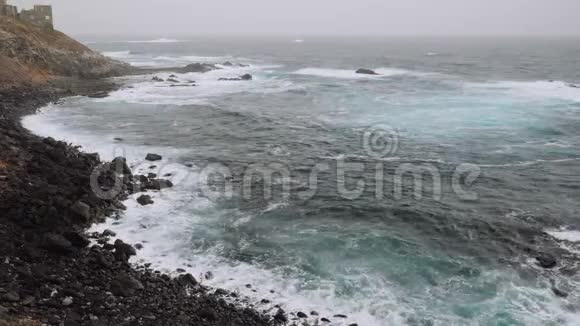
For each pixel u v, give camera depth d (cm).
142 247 1648
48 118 3516
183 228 1816
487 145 3042
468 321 1275
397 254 1652
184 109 4100
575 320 1277
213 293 1391
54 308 1200
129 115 3759
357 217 1964
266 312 1307
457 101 4575
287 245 1705
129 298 1317
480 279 1490
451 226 1883
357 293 1405
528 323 1266
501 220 1938
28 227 1608
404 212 2012
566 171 2556
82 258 1511
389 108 4272
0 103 3600
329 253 1650
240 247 1683
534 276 1502
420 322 1271
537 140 3156
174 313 1270
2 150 2155
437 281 1479
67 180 2009
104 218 1839
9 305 1155
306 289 1423
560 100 4572
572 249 1683
